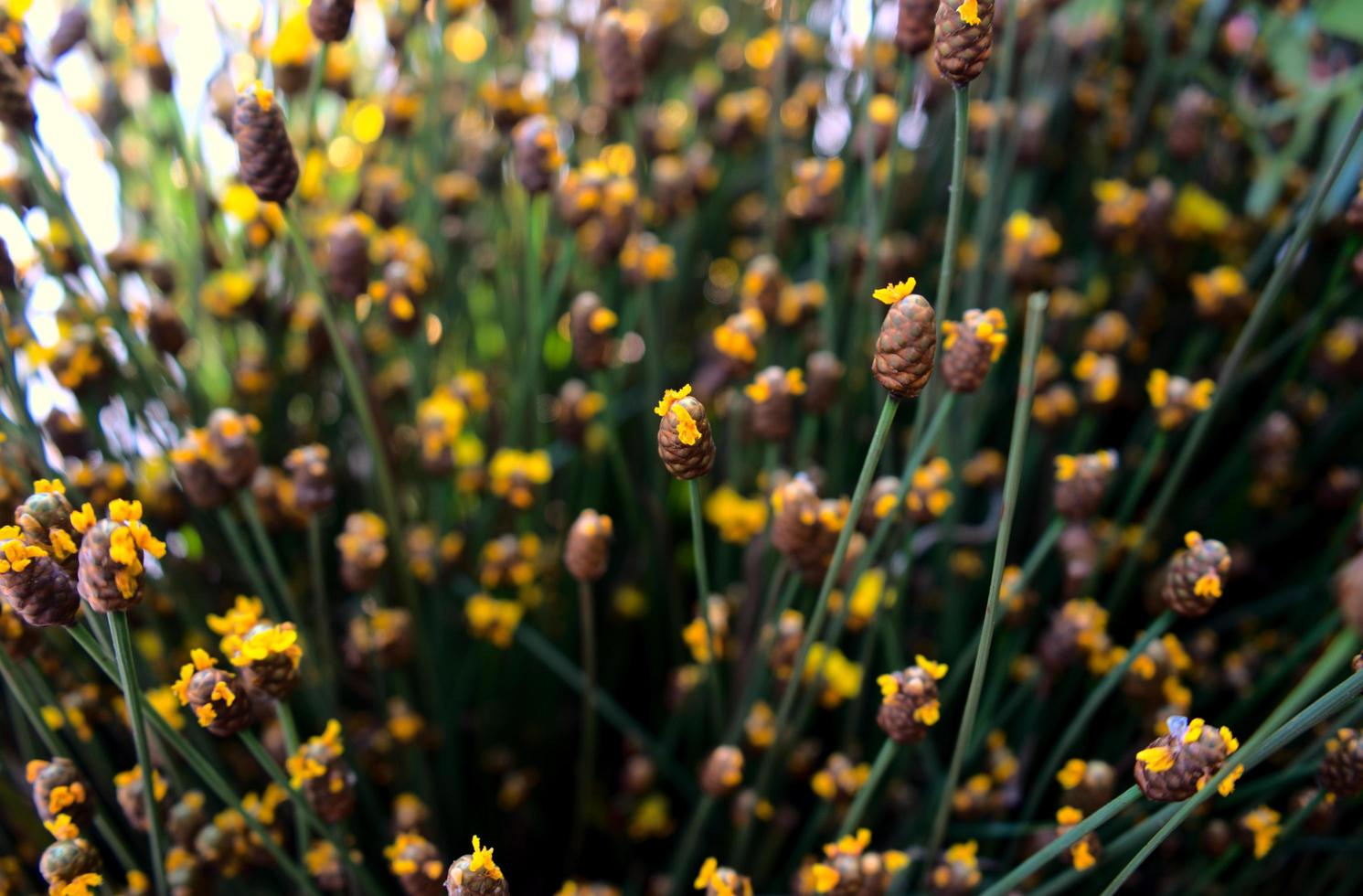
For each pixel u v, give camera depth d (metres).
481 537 0.45
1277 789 0.36
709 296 0.58
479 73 0.50
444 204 0.49
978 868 0.36
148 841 0.36
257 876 0.39
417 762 0.40
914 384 0.27
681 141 0.58
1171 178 0.53
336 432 0.49
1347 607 0.22
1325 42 0.53
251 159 0.32
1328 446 0.46
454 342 0.51
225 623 0.32
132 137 0.54
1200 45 0.49
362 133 0.50
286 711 0.30
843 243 0.45
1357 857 0.37
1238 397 0.48
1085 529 0.38
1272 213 0.50
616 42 0.39
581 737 0.47
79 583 0.27
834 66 0.52
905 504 0.36
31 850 0.36
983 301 0.48
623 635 0.47
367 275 0.38
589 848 0.45
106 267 0.42
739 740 0.38
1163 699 0.35
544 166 0.39
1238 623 0.42
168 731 0.29
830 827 0.39
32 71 0.41
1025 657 0.43
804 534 0.33
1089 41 0.51
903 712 0.30
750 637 0.39
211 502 0.34
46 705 0.35
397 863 0.31
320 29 0.37
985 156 0.48
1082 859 0.31
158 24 0.47
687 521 0.49
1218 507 0.47
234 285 0.43
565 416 0.42
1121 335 0.44
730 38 0.60
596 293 0.50
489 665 0.45
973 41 0.28
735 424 0.42
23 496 0.34
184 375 0.42
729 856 0.41
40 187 0.35
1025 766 0.38
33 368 0.37
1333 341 0.42
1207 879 0.35
